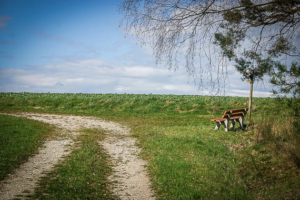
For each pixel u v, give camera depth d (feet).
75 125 49.49
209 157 24.21
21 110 71.51
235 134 34.27
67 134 38.99
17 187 16.87
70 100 86.84
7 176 19.06
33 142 30.99
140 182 19.13
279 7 14.38
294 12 14.20
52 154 26.78
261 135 27.53
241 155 24.02
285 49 14.89
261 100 81.82
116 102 82.48
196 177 19.03
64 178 18.80
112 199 15.62
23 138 32.60
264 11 14.88
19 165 22.09
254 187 16.84
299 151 18.85
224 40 14.58
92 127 48.01
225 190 16.21
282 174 17.56
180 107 76.18
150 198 15.93
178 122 55.47
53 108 77.82
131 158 26.66
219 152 26.03
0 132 35.24
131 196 16.22
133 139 37.29
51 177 19.31
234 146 28.14
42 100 86.84
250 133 32.76
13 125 42.01
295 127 21.81
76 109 76.84
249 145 26.94
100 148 30.50
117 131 44.73
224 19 14.75
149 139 35.50
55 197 15.06
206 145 29.14
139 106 79.00
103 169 22.09
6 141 30.17
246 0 14.56
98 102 83.66
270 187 16.15
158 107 76.33
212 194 15.71
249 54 15.25
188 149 27.73
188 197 15.16
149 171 21.77
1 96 95.45
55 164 23.13
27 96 95.71
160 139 34.58
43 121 51.96
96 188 17.25
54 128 43.91
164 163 22.70
